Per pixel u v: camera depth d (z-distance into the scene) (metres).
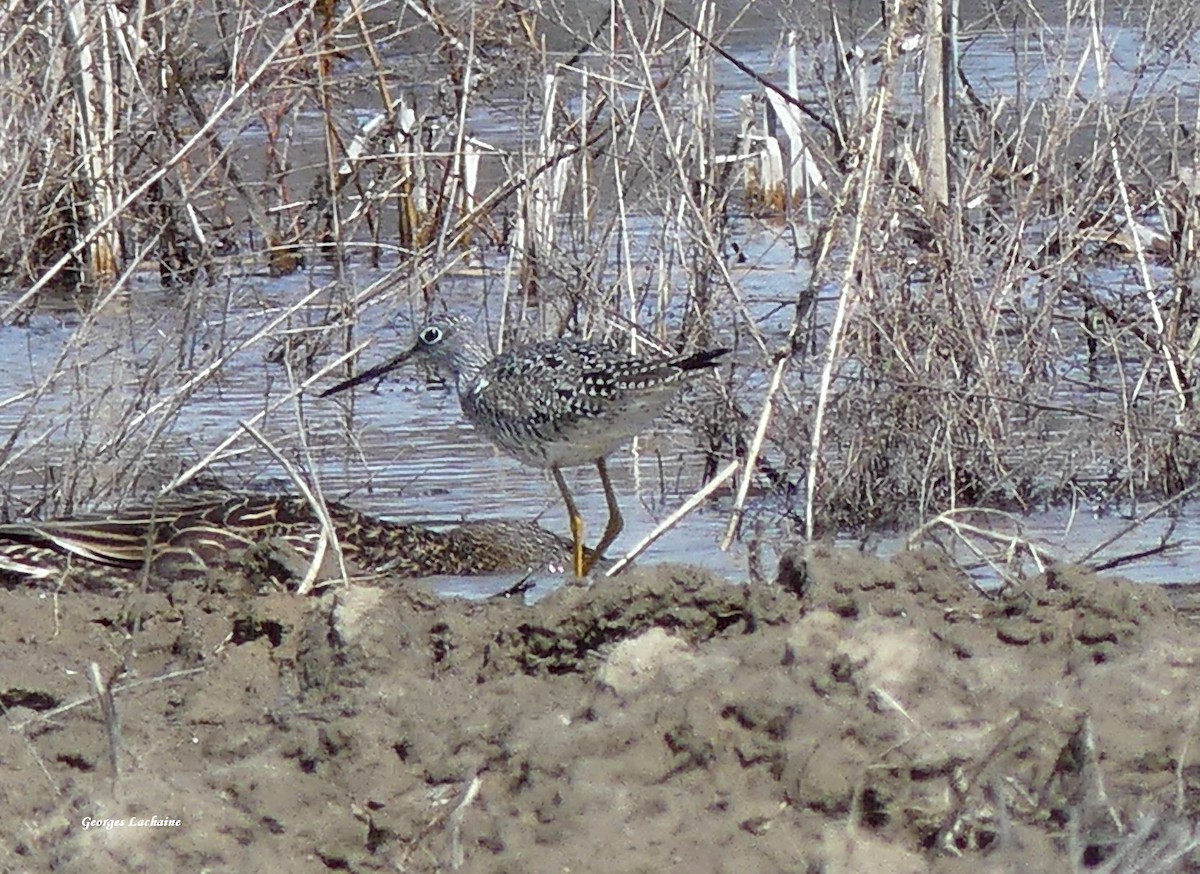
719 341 14.82
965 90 15.02
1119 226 15.48
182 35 17.08
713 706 7.68
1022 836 7.02
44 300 16.73
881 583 8.86
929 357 12.63
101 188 16.97
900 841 7.22
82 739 8.28
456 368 13.25
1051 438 13.16
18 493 12.85
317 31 16.94
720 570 11.44
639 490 13.34
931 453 12.43
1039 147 14.26
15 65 15.28
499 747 7.73
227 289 14.43
